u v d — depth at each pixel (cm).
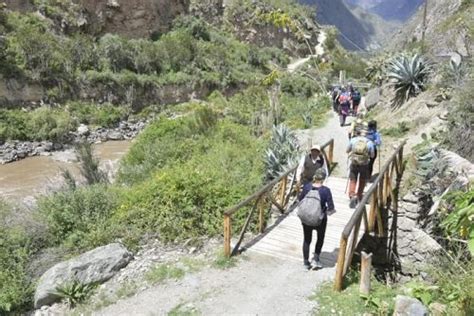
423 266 902
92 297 772
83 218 1005
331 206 729
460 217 346
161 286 771
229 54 5078
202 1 5816
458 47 2128
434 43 2833
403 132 1509
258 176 1220
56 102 3086
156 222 955
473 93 1222
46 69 3078
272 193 1095
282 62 5931
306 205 720
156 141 1728
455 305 572
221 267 793
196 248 888
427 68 1700
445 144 1179
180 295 734
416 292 655
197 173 1087
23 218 1009
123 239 922
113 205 1073
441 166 1019
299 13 7488
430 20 4859
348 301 670
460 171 987
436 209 929
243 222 955
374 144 995
